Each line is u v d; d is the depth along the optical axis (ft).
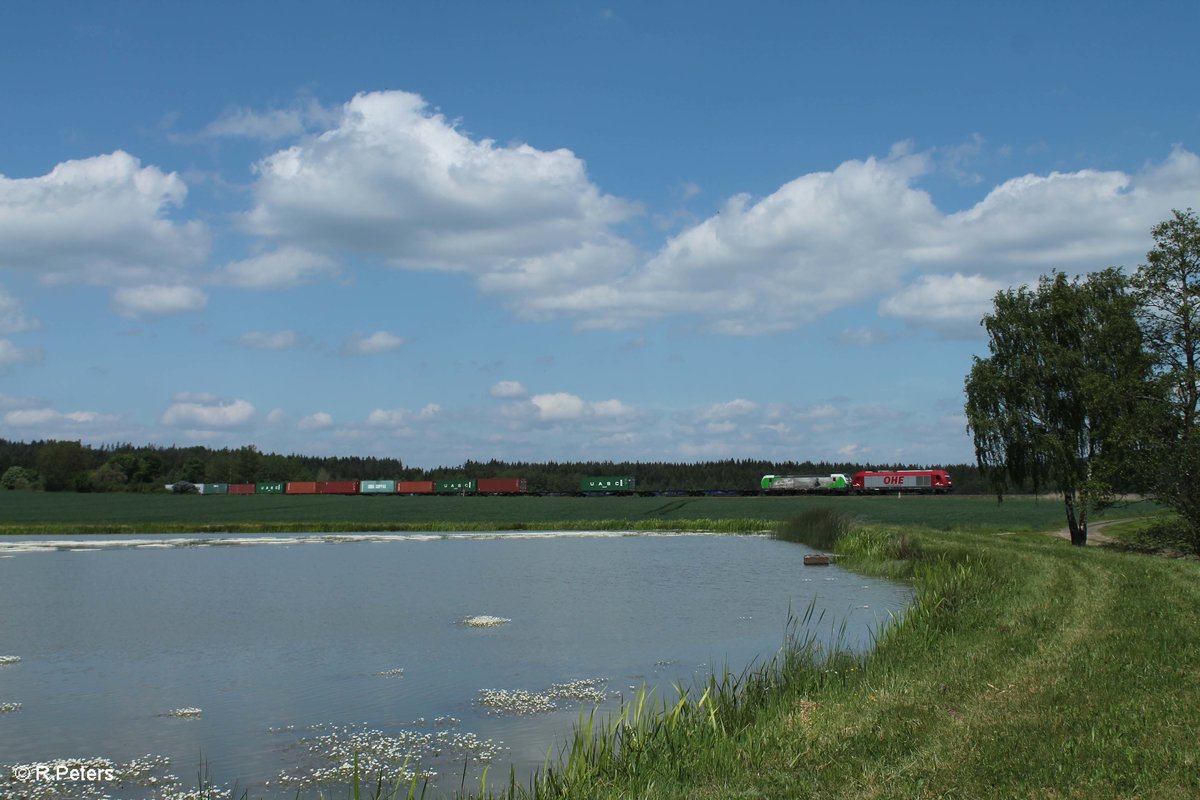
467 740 49.01
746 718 43.39
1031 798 27.09
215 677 65.46
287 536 236.22
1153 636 50.21
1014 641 52.26
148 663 70.64
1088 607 62.18
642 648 74.74
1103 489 132.16
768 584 119.55
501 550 187.83
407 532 256.93
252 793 41.14
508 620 90.68
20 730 51.90
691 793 31.37
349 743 48.73
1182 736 32.09
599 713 54.03
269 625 88.74
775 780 31.37
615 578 130.00
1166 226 133.18
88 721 53.67
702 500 450.30
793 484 483.51
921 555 129.80
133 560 163.43
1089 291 162.71
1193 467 114.73
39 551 184.65
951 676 44.34
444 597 109.81
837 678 49.08
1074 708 36.37
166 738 50.03
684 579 127.34
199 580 130.11
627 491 523.70
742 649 73.61
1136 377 130.11
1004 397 168.76
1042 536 179.01
